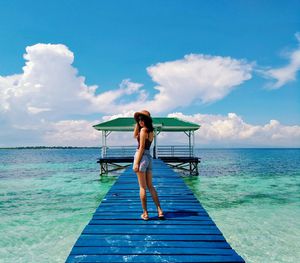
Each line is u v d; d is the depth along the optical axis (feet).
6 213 41.86
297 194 58.13
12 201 51.52
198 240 14.35
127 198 25.02
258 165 166.61
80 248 13.28
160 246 13.57
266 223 35.94
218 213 41.19
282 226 34.60
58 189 66.13
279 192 60.80
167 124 85.35
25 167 149.48
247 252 26.61
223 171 116.78
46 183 77.56
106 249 13.17
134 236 14.88
